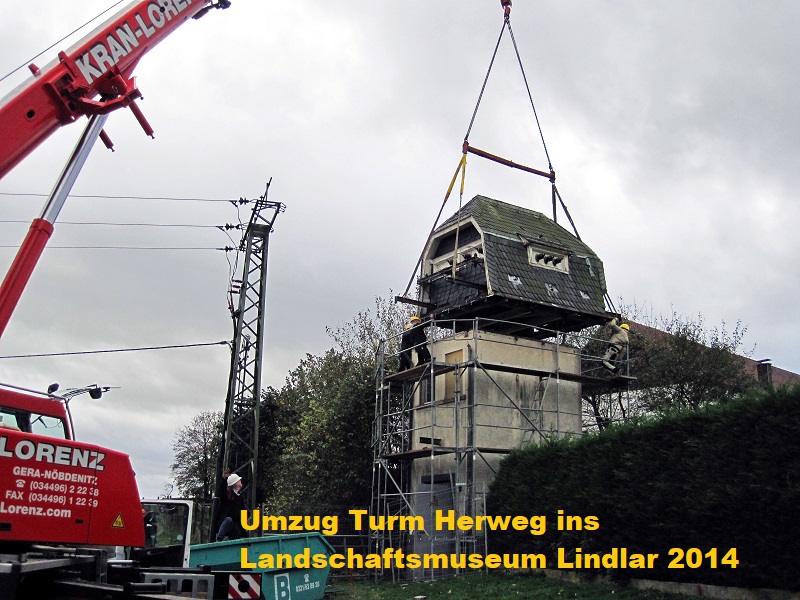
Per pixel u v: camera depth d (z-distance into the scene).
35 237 7.89
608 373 28.39
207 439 59.09
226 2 10.52
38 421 9.69
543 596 14.55
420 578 21.36
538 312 23.09
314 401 31.05
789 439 11.86
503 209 25.55
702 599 12.67
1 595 6.53
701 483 13.27
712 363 29.80
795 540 11.59
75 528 7.41
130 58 9.20
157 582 8.72
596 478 16.11
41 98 8.17
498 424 21.77
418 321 23.34
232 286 25.95
